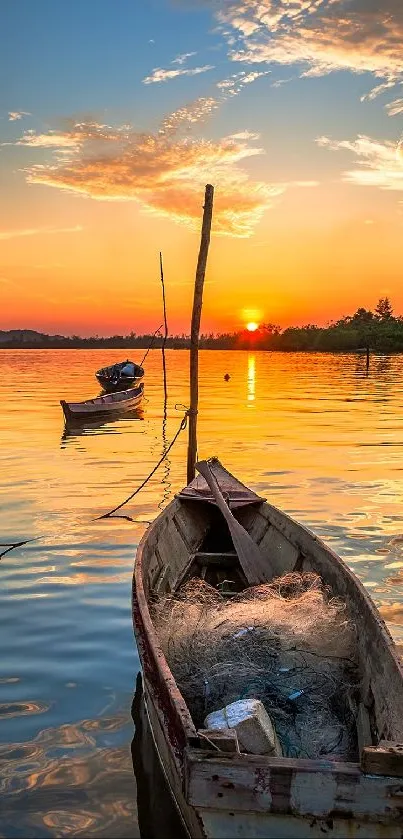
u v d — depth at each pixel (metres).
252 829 3.46
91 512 11.79
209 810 3.47
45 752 4.93
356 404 33.59
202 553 8.74
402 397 37.84
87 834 4.10
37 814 4.28
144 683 4.99
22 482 14.40
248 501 9.98
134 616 5.52
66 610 7.51
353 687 5.02
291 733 4.43
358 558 9.32
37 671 6.14
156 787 4.52
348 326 162.25
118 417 27.94
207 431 23.19
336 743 4.47
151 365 96.56
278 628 5.57
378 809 3.39
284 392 41.88
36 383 50.38
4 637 6.84
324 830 3.44
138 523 11.04
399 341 138.12
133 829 4.13
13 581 8.39
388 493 13.31
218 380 55.59
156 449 19.27
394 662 4.49
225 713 3.94
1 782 4.59
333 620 5.69
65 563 9.05
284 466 16.30
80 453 18.50
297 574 7.14
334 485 14.07
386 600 7.80
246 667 5.02
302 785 3.42
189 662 5.20
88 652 6.52
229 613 5.90
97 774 4.68
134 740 5.09
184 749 3.55
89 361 108.62
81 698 5.68
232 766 3.44
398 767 3.39
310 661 5.25
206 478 10.02
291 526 8.41
